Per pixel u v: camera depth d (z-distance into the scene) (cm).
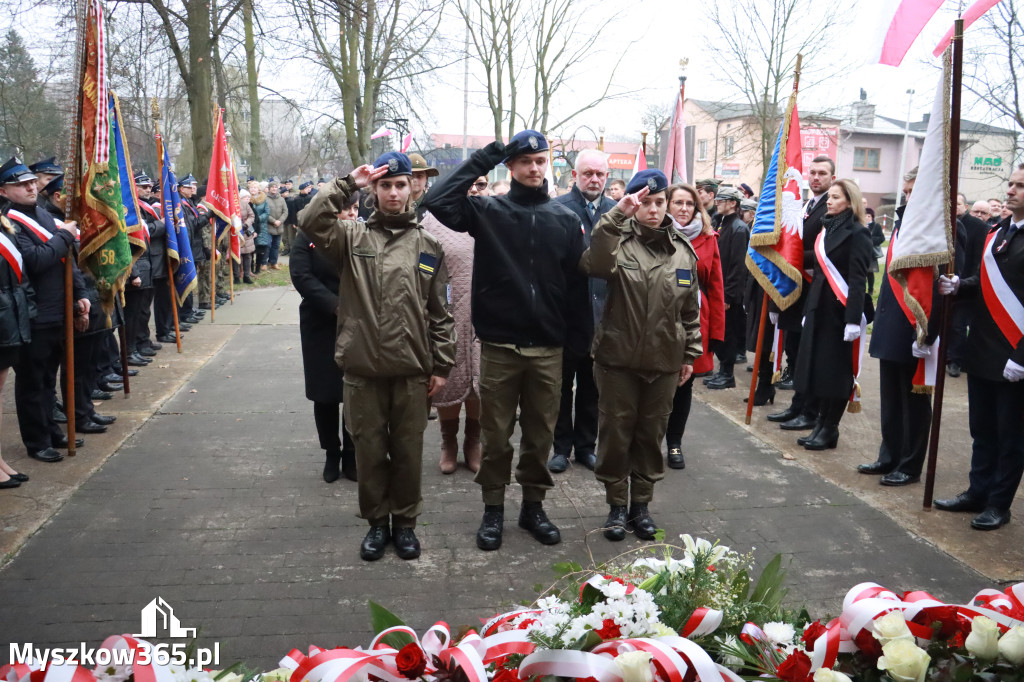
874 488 505
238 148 2523
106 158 541
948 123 450
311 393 481
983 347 441
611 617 192
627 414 414
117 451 549
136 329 827
